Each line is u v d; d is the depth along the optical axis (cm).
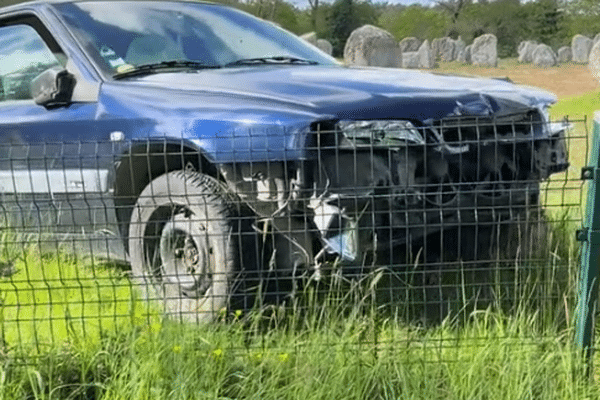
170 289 440
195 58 522
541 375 339
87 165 479
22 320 383
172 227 433
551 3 6381
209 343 363
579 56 5191
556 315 377
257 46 558
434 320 420
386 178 405
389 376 344
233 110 423
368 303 405
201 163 450
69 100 490
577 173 693
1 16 550
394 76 489
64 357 368
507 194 444
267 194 407
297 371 344
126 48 511
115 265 519
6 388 338
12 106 524
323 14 6091
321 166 400
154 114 448
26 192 509
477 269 408
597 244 342
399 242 409
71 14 527
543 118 471
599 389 339
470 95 445
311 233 399
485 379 342
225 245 416
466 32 6500
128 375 350
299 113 406
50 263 503
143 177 471
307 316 404
